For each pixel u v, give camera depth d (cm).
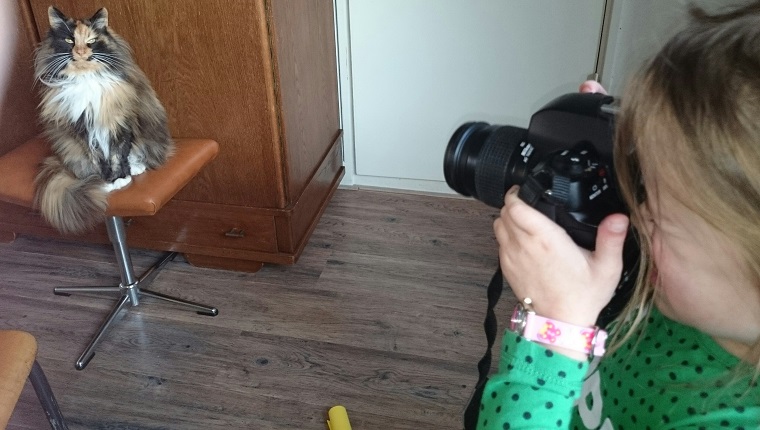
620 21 209
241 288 206
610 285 50
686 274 45
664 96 41
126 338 186
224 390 169
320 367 175
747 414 47
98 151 159
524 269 51
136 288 197
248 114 185
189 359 179
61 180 160
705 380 51
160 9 173
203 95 184
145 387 170
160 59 180
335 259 220
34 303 201
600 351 50
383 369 174
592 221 52
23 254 225
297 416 161
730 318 45
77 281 212
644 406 56
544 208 53
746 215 38
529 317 51
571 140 58
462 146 70
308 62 206
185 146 182
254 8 168
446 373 173
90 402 165
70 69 150
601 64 220
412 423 158
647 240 47
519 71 228
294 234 207
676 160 40
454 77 234
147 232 212
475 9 220
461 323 190
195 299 202
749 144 37
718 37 40
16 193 164
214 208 202
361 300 200
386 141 254
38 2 181
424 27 227
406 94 242
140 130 164
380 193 263
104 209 158
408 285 207
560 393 50
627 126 45
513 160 65
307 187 215
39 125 205
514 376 52
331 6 225
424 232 236
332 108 240
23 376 107
